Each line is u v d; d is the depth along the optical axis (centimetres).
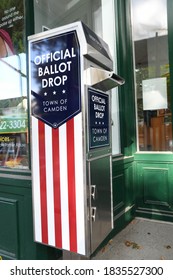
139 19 369
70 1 292
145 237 303
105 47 217
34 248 222
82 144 174
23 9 233
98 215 192
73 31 176
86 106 175
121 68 345
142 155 363
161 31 355
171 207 346
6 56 255
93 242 183
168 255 259
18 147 244
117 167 316
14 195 235
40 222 197
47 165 192
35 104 197
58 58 184
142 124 373
